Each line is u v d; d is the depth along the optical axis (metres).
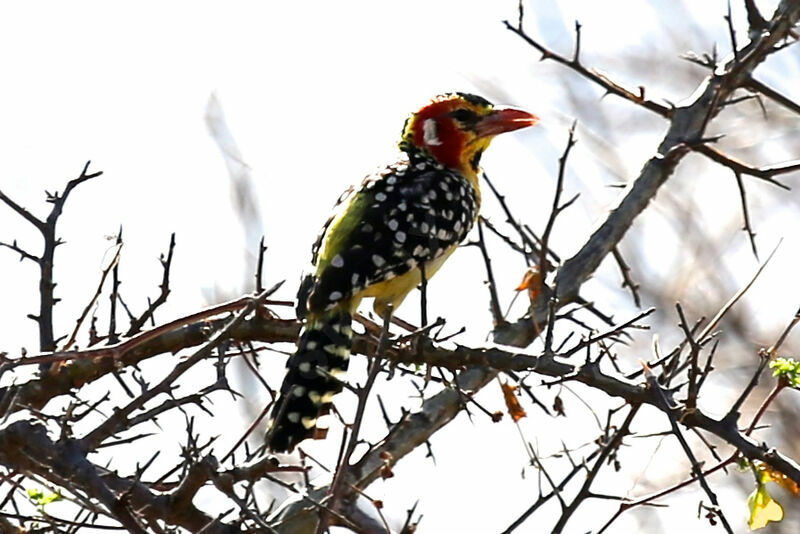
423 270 11.29
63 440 8.37
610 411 9.50
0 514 8.64
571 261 12.91
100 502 8.30
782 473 8.50
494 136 13.38
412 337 9.44
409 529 8.84
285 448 10.24
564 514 9.05
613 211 13.20
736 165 12.87
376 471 10.05
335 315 10.88
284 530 10.10
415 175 12.27
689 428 8.88
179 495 8.78
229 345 10.30
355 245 11.24
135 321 9.98
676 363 9.20
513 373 9.48
